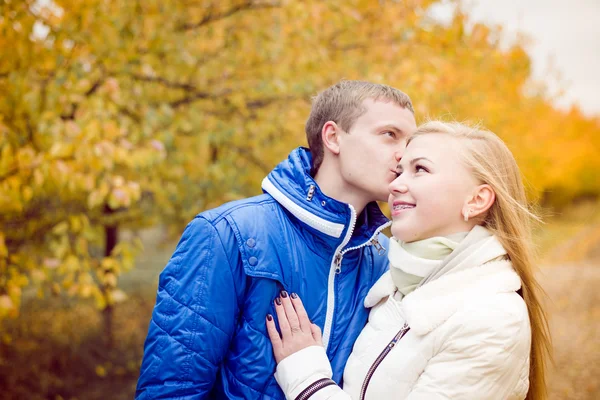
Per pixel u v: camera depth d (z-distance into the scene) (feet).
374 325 4.98
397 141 5.14
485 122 16.71
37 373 16.24
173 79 13.60
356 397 4.72
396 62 12.92
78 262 10.42
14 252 13.67
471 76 15.61
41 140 10.41
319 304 5.06
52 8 10.61
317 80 12.85
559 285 34.37
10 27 9.57
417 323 4.49
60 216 14.29
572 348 21.62
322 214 4.94
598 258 44.68
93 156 9.18
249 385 4.79
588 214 81.25
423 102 11.23
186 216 14.33
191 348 4.68
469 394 4.28
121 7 11.46
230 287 4.82
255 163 14.92
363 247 5.67
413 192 4.74
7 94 10.54
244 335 4.85
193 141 13.79
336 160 5.28
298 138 13.80
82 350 17.72
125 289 27.53
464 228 4.81
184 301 4.77
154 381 4.74
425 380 4.41
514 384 4.43
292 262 4.97
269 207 5.14
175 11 12.67
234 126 13.67
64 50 10.53
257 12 13.32
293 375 4.62
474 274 4.61
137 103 12.44
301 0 11.98
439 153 4.76
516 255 4.76
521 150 22.20
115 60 11.54
